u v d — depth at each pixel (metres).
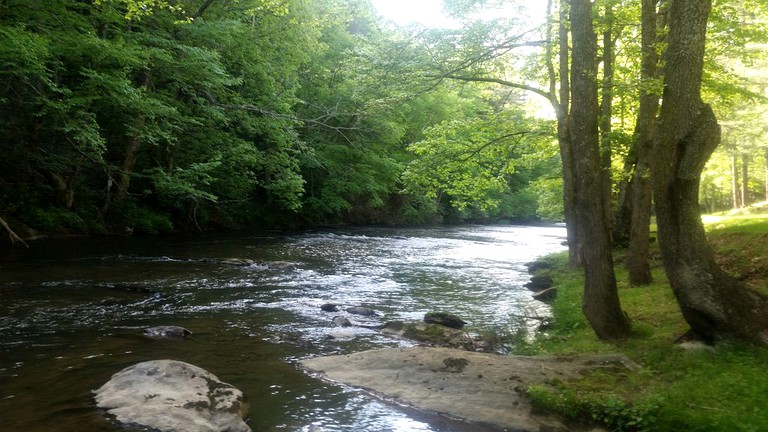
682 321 8.95
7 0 17.91
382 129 35.56
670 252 7.42
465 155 18.08
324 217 41.41
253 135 30.09
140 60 20.08
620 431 5.67
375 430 5.82
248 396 6.61
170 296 12.66
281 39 28.77
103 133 24.88
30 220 22.31
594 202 8.52
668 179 7.39
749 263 11.28
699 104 7.26
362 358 7.87
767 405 5.41
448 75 15.29
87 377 6.94
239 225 34.31
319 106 34.50
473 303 13.48
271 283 15.02
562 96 12.99
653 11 11.78
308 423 5.93
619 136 14.16
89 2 21.94
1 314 10.13
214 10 25.77
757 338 6.96
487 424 5.98
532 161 19.81
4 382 6.67
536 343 9.45
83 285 13.19
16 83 20.36
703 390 5.93
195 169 24.50
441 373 7.14
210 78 23.11
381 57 15.24
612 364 7.19
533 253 26.00
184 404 5.87
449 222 55.78
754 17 16.72
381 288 15.19
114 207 26.19
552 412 6.06
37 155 22.31
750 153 36.72
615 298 8.56
